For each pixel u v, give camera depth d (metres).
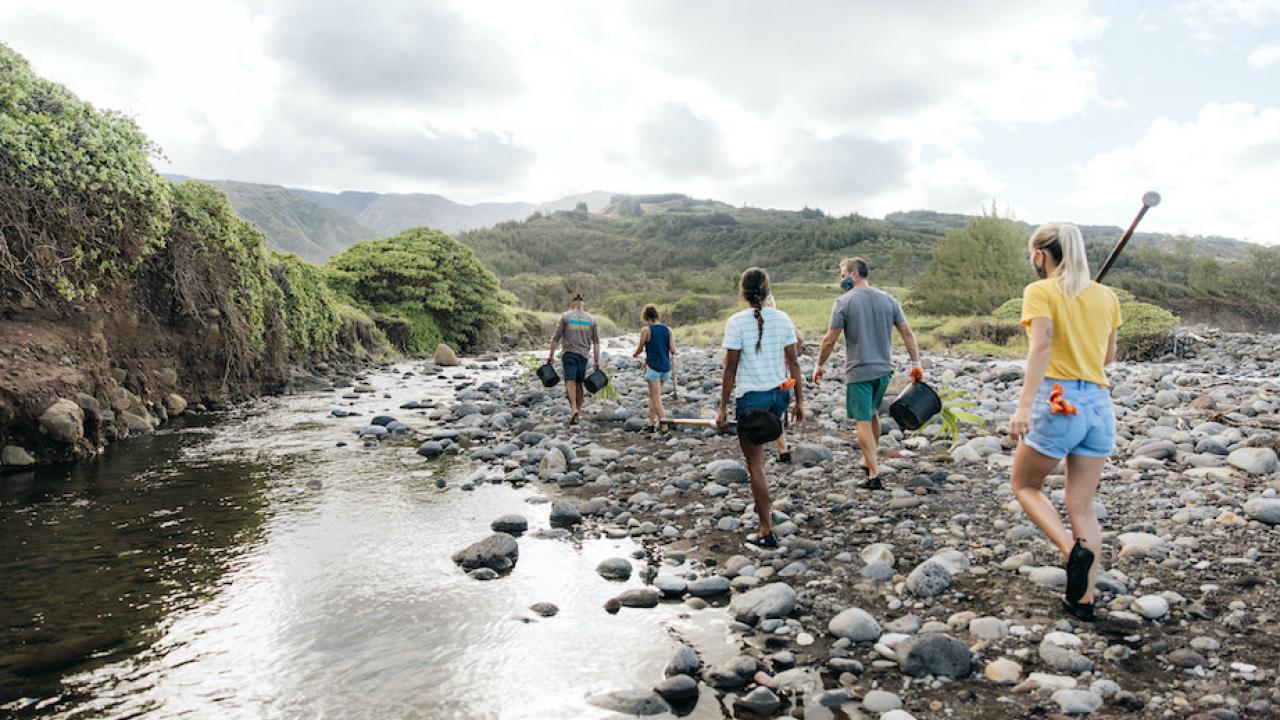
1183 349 21.33
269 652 3.77
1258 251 60.03
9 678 3.46
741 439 5.30
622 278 121.31
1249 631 3.61
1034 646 3.63
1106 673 3.32
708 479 7.24
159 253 11.09
